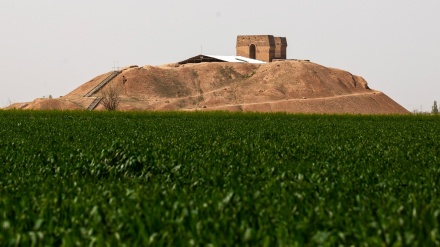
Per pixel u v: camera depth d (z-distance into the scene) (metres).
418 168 19.33
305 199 13.32
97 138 32.47
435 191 15.02
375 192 15.02
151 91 193.12
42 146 26.00
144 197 12.91
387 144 30.94
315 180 16.33
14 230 10.87
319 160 22.25
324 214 11.60
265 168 18.84
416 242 9.71
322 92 198.00
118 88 192.88
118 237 10.20
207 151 24.03
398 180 16.39
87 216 11.91
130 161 20.47
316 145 28.92
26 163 20.95
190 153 23.44
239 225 11.17
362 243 9.77
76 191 14.62
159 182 16.73
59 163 20.70
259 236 10.22
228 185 15.41
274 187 14.73
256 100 189.25
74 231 10.71
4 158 22.33
